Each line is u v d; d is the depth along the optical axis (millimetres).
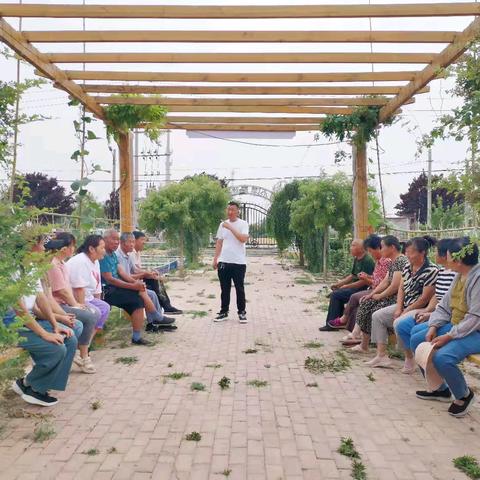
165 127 9055
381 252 6457
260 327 7961
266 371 5566
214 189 15531
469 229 4523
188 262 17484
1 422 4125
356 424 4117
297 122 8984
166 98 7984
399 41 5523
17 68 5383
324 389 4984
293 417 4258
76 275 5785
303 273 16984
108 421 4148
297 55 6066
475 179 3377
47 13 5016
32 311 4520
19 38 5426
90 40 5629
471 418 4254
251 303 10516
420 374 5457
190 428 4016
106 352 6348
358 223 9359
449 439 3836
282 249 18281
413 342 4762
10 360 4297
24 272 3402
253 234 27703
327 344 6805
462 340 4172
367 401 4652
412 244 5344
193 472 3316
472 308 4121
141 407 4465
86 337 5398
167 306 8109
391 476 3273
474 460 3457
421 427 4062
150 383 5133
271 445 3715
